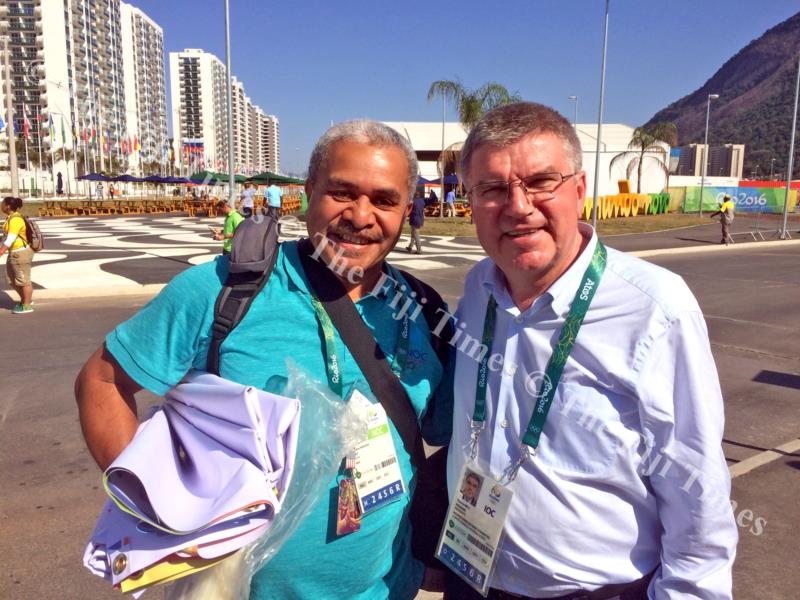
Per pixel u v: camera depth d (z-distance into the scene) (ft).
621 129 163.43
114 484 3.81
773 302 33.71
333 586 5.06
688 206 136.98
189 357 4.78
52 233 76.69
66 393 17.19
